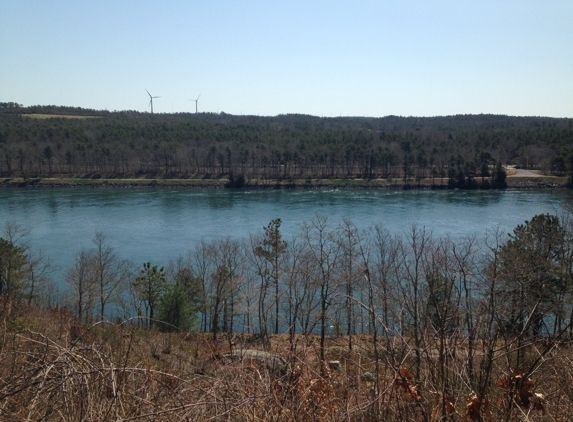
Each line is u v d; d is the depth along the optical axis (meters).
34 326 7.00
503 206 59.78
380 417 3.71
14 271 26.72
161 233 48.78
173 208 63.91
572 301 8.58
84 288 29.25
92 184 89.94
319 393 4.01
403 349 4.04
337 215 54.56
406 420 3.64
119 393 3.42
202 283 29.45
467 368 3.89
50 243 44.66
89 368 3.71
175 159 103.56
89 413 3.22
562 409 3.68
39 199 71.38
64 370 3.55
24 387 3.29
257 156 103.50
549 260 14.11
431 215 53.59
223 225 51.88
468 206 60.47
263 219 54.53
